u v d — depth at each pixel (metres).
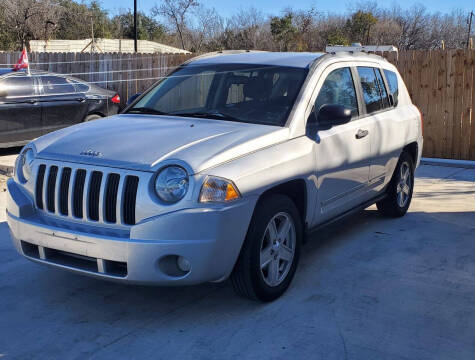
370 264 5.24
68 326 4.02
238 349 3.71
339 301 4.43
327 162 4.92
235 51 6.05
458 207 7.27
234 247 3.97
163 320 4.12
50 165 4.14
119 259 3.78
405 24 40.53
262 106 4.85
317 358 3.60
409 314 4.21
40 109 10.76
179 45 33.75
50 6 34.81
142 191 3.79
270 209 4.22
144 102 5.44
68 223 4.07
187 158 3.88
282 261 4.55
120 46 32.50
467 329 4.00
